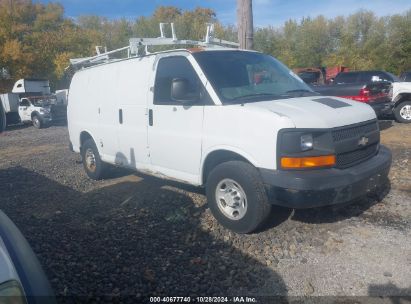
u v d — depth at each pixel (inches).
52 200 233.6
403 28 1589.6
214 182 170.7
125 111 225.0
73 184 268.8
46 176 297.9
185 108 184.1
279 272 137.7
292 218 180.4
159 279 135.9
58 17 1786.4
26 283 82.0
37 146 487.2
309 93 192.4
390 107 412.5
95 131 259.3
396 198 201.8
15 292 78.4
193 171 186.1
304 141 147.3
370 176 158.2
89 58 270.5
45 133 661.3
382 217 178.9
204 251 154.6
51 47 1536.7
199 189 233.3
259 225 163.3
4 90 1395.2
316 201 144.9
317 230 168.1
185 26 1322.6
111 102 238.4
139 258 151.0
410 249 148.4
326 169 150.3
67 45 1592.0
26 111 791.7
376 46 1654.8
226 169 163.9
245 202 160.6
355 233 163.8
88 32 1696.6
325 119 152.8
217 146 169.6
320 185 143.5
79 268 144.7
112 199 227.6
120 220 192.5
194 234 169.9
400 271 134.3
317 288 127.9
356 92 397.4
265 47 1668.3
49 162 358.6
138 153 220.1
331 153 150.0
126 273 140.3
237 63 191.9
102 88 248.2
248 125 157.2
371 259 142.9
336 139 152.9
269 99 173.6
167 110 194.1
